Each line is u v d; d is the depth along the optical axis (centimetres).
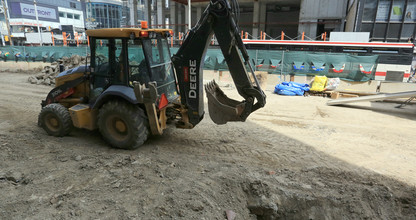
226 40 450
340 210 394
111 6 7262
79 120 537
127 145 520
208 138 622
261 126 736
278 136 659
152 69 503
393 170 492
